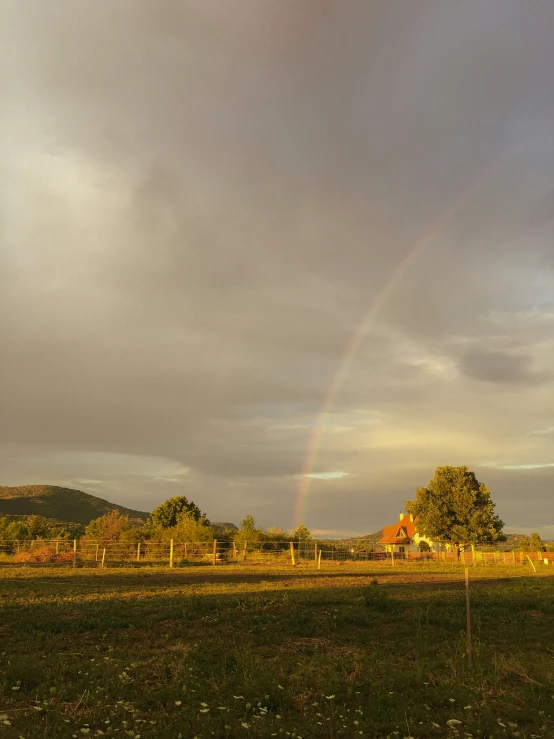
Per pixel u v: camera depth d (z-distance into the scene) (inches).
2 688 267.7
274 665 321.4
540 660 342.6
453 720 229.6
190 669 301.7
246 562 1641.2
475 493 2022.6
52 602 568.1
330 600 576.7
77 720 235.5
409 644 385.1
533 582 902.4
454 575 1104.2
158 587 753.6
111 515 2197.3
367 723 236.1
